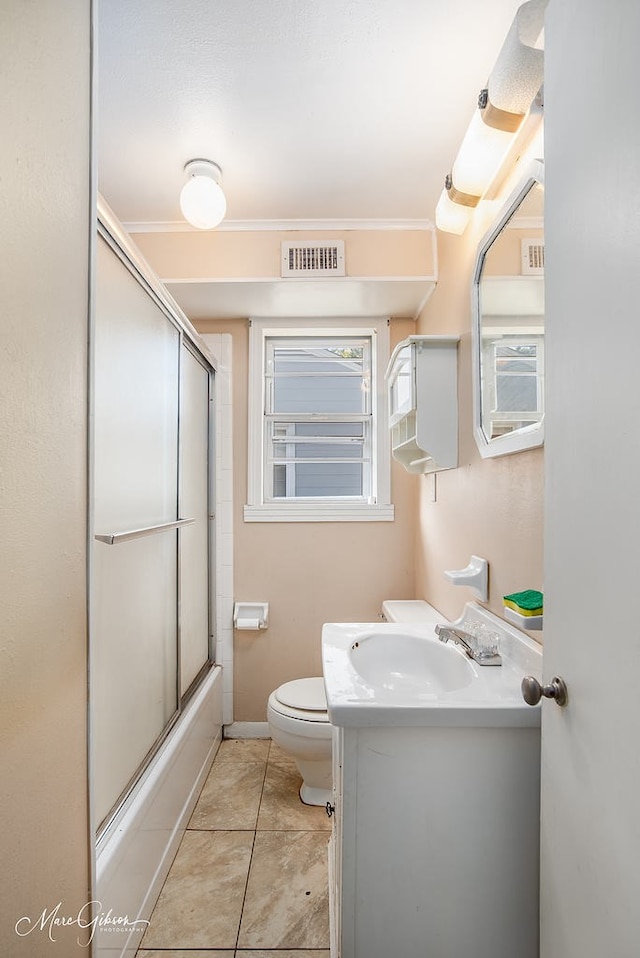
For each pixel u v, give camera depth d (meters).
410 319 2.64
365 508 2.60
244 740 2.53
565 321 0.80
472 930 1.04
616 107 0.65
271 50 1.31
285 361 2.74
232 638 2.57
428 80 1.42
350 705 1.03
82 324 0.91
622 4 0.63
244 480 2.60
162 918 1.43
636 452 0.61
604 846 0.68
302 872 1.61
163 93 1.46
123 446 1.36
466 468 1.74
